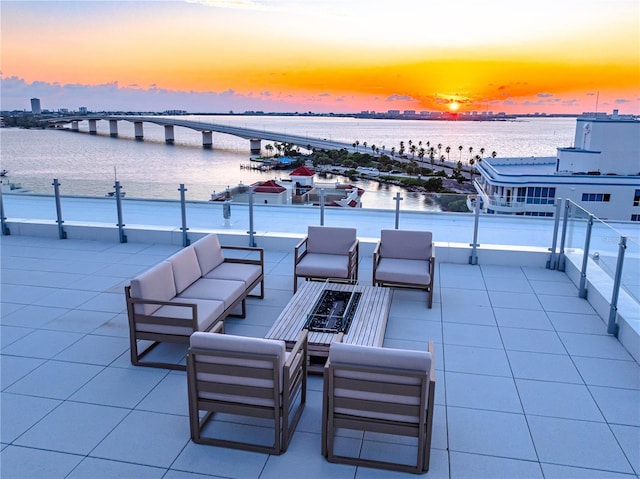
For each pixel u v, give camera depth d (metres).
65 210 9.16
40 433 3.76
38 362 4.82
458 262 7.96
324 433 3.50
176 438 3.73
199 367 3.51
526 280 7.16
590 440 3.72
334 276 6.28
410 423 3.32
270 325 5.65
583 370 4.72
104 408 4.09
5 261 7.89
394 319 5.84
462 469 3.41
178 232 8.81
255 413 3.52
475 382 4.50
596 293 6.07
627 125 36.53
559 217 7.49
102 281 7.02
